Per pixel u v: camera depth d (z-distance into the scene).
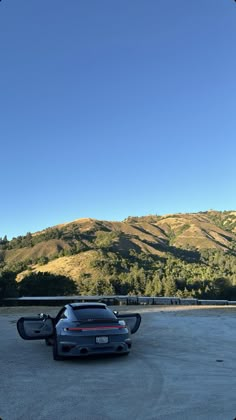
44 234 179.88
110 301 32.38
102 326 8.90
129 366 8.38
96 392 6.45
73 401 6.00
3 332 14.21
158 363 8.66
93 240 177.38
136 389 6.62
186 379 7.25
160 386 6.79
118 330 9.02
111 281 80.69
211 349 10.44
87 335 8.66
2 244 178.12
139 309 25.19
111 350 8.82
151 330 14.42
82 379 7.28
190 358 9.23
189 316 20.12
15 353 10.06
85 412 5.53
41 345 11.36
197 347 10.76
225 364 8.55
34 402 5.96
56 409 5.66
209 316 20.12
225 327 15.25
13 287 45.81
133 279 82.88
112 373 7.74
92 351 8.63
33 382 7.08
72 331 8.74
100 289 75.94
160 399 6.08
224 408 5.68
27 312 22.75
